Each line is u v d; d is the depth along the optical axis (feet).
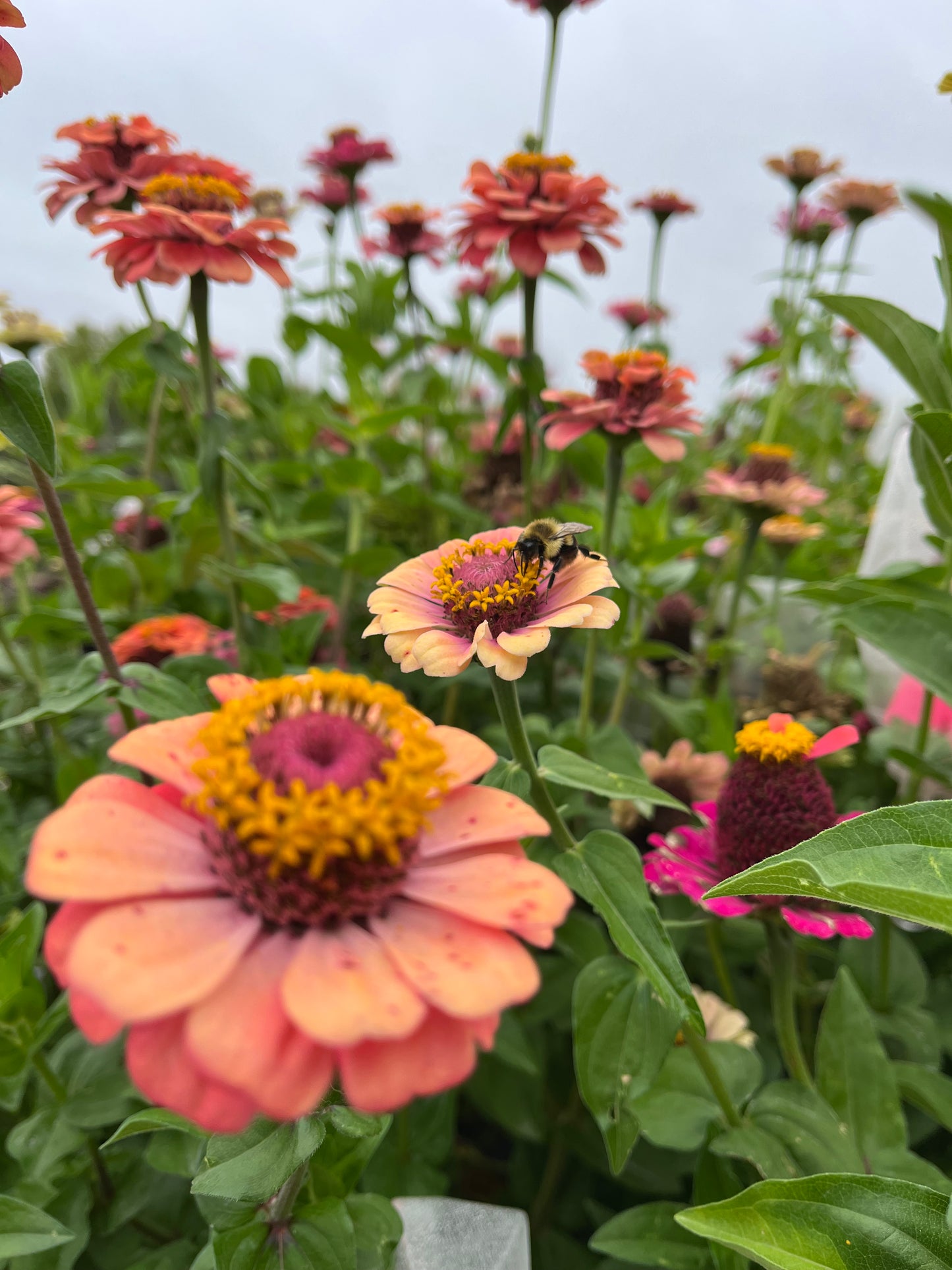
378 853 0.52
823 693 1.48
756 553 1.99
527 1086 1.11
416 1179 0.99
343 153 2.07
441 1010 0.47
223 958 0.46
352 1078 0.43
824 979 1.21
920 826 0.53
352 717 0.58
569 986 1.14
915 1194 0.59
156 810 0.55
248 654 1.35
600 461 1.66
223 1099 0.43
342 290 2.21
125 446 2.46
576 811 1.16
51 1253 0.85
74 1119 0.89
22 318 1.75
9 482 1.84
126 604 1.63
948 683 0.92
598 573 0.74
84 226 1.33
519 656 0.68
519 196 1.28
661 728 1.65
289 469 1.81
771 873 0.54
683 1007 0.69
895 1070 0.92
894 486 1.52
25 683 1.46
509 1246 0.81
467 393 2.77
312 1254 0.64
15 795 1.49
